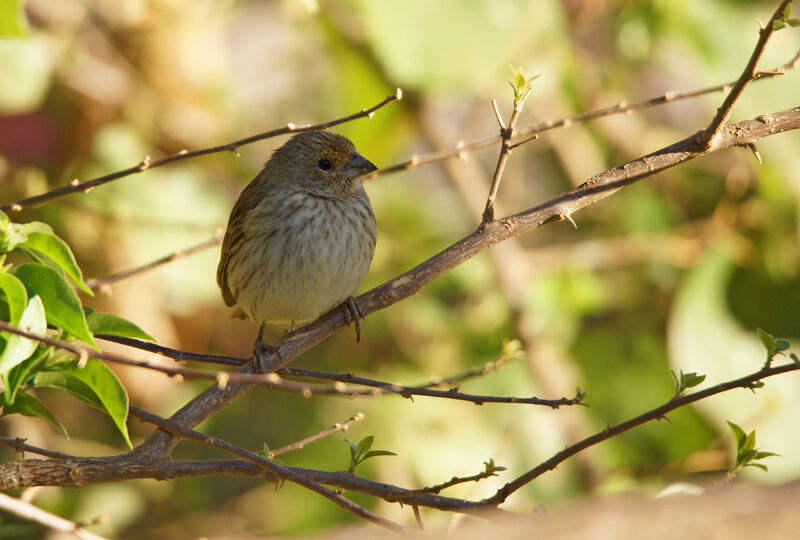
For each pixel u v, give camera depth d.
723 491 3.53
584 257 12.27
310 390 4.82
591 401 12.02
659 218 12.80
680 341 11.41
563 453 5.48
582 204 6.57
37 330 5.00
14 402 5.59
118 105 11.96
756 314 11.62
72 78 11.71
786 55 11.39
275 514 11.24
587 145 13.28
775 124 6.57
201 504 11.75
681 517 3.43
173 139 12.32
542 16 10.72
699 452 11.31
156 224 10.98
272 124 13.43
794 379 11.02
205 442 5.62
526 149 13.99
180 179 12.04
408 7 10.28
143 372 11.55
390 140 12.59
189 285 11.75
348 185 8.87
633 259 12.27
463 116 13.95
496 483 11.04
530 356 11.51
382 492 5.81
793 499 3.42
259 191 8.97
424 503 5.68
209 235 11.92
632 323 12.47
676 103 13.52
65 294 5.19
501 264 11.73
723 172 12.75
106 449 11.12
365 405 11.41
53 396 11.44
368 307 6.89
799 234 11.48
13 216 10.98
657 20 11.56
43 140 11.71
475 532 3.67
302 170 8.80
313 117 13.52
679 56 12.16
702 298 11.51
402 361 12.00
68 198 11.00
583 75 12.53
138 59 12.14
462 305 12.81
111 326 5.48
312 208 8.70
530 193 14.12
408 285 6.83
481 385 11.56
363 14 10.30
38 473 5.75
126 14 12.13
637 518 3.47
